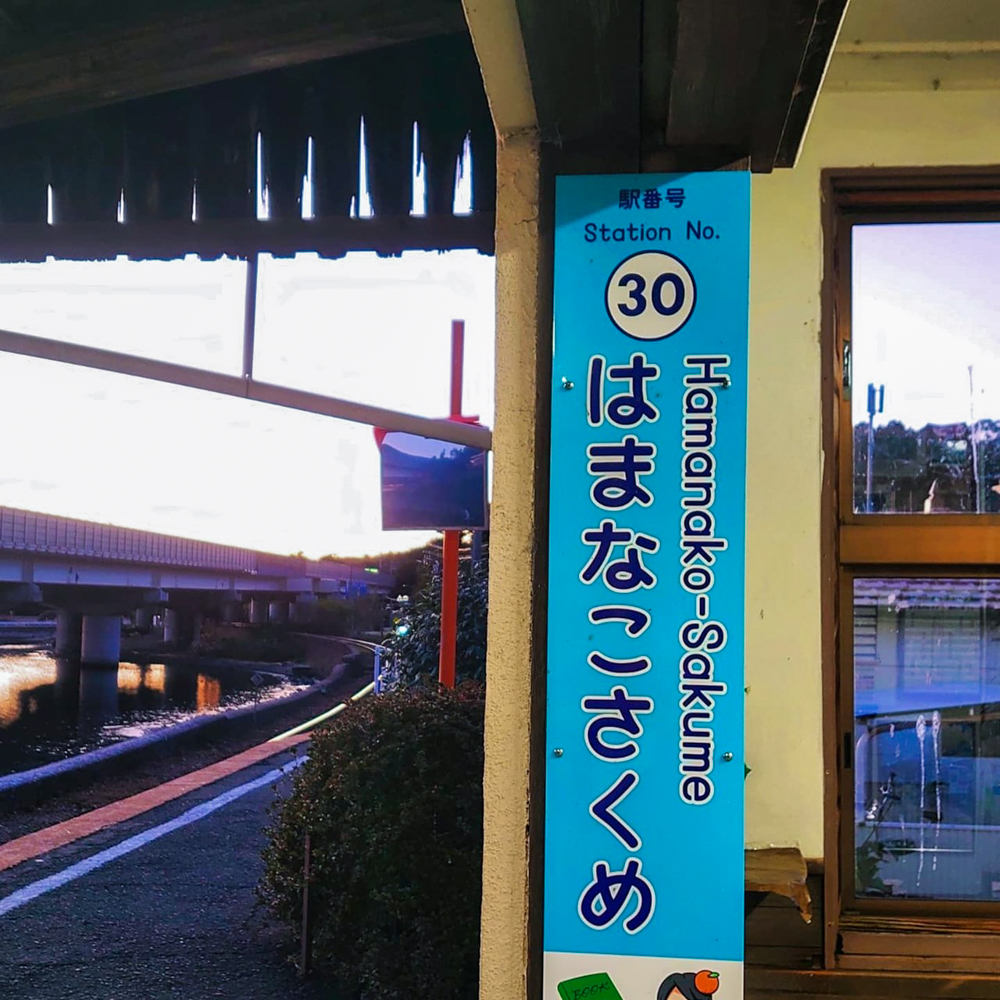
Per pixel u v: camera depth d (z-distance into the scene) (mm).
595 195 1541
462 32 3152
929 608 2090
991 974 1918
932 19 1976
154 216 4000
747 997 1938
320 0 2938
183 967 3744
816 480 2039
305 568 39250
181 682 21875
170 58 3139
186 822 6180
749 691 2014
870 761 2098
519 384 1615
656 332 1518
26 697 17953
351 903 3512
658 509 1500
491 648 1597
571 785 1495
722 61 1365
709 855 1467
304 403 5402
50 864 5184
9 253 4266
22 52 3203
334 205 3889
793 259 2086
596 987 1478
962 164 2076
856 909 2051
